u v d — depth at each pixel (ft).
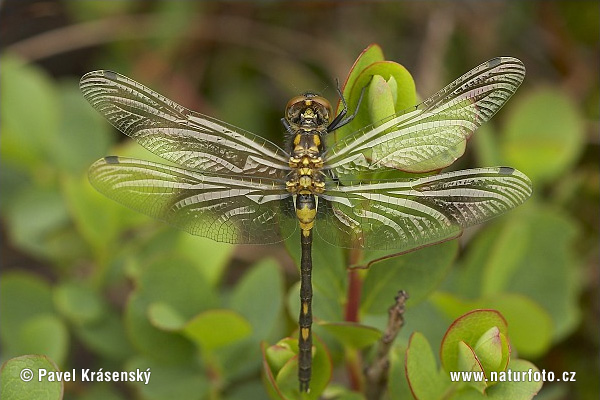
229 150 1.23
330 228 1.21
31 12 1.49
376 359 1.23
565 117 1.40
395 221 1.21
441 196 1.21
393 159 1.19
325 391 1.25
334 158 1.21
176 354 1.28
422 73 1.49
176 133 1.23
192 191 1.23
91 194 1.33
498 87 1.20
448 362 1.19
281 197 1.23
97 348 1.33
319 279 1.23
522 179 1.21
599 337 1.41
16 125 1.39
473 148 1.45
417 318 1.28
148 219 1.35
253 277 1.29
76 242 1.40
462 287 1.33
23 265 1.47
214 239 1.23
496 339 1.18
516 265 1.33
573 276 1.33
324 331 1.25
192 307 1.28
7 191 1.42
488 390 1.18
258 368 1.28
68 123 1.40
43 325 1.29
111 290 1.41
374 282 1.22
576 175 1.45
